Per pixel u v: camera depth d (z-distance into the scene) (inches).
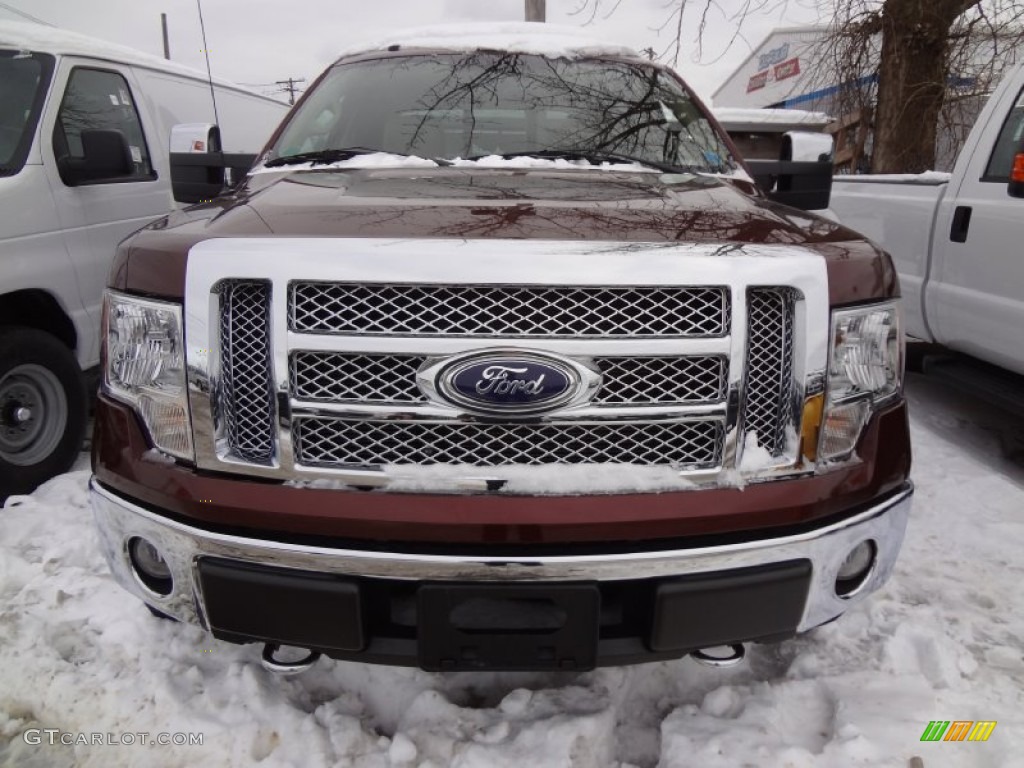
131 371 68.9
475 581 62.3
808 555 66.8
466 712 79.3
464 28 133.3
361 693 84.2
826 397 66.7
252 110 268.4
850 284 68.0
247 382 64.3
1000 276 144.4
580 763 74.2
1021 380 155.9
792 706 81.8
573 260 60.2
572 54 125.5
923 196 172.6
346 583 63.1
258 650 89.2
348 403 61.6
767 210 82.9
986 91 323.3
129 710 81.4
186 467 66.3
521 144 108.0
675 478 63.4
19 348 131.7
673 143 111.2
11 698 84.4
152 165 178.5
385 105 114.7
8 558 109.4
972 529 120.7
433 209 72.2
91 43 167.9
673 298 61.6
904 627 92.6
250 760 74.7
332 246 61.4
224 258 62.6
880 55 331.0
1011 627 96.3
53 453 141.0
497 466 62.5
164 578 72.6
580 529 61.7
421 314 60.4
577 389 61.0
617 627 67.5
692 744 74.4
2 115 141.8
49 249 138.9
